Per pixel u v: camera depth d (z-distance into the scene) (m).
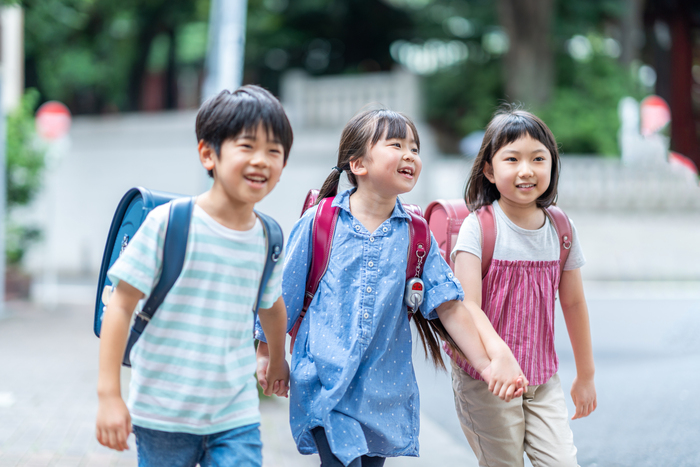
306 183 17.44
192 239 2.45
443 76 24.34
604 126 20.61
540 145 3.14
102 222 18.77
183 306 2.45
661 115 17.91
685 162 18.73
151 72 30.83
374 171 2.93
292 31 24.64
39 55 21.62
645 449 4.87
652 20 26.30
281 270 2.70
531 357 3.19
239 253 2.52
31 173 12.95
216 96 2.50
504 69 22.00
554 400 3.21
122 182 18.72
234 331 2.52
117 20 21.88
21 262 13.92
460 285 2.98
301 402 2.85
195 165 18.38
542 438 3.13
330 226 2.96
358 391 2.80
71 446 4.81
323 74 26.67
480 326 3.01
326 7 24.36
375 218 3.01
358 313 2.83
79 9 18.83
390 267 2.90
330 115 17.97
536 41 20.89
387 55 26.67
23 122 13.06
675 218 17.92
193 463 2.56
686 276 15.30
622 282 15.00
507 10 20.83
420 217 3.03
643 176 18.23
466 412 3.29
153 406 2.45
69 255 18.81
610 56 24.19
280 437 5.13
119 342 2.39
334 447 2.69
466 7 23.38
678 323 9.77
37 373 7.24
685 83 25.78
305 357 2.92
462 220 3.38
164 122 18.47
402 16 25.03
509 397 2.87
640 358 7.88
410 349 2.98
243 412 2.54
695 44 26.39
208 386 2.45
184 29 27.25
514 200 3.15
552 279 3.28
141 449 2.54
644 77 27.03
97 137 18.81
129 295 2.43
